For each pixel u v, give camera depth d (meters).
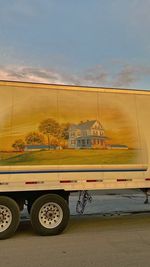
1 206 8.16
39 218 8.36
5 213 8.19
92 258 6.19
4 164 8.35
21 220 10.88
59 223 8.46
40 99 8.88
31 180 8.49
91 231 8.81
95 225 9.73
